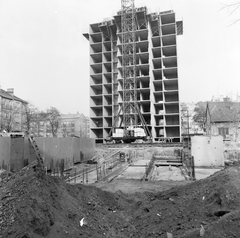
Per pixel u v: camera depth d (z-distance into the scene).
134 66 45.25
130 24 48.19
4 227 4.74
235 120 35.72
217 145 19.22
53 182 6.73
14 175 6.34
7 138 14.08
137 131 39.03
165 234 5.58
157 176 15.26
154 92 45.56
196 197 7.02
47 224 5.05
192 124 67.38
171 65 49.56
